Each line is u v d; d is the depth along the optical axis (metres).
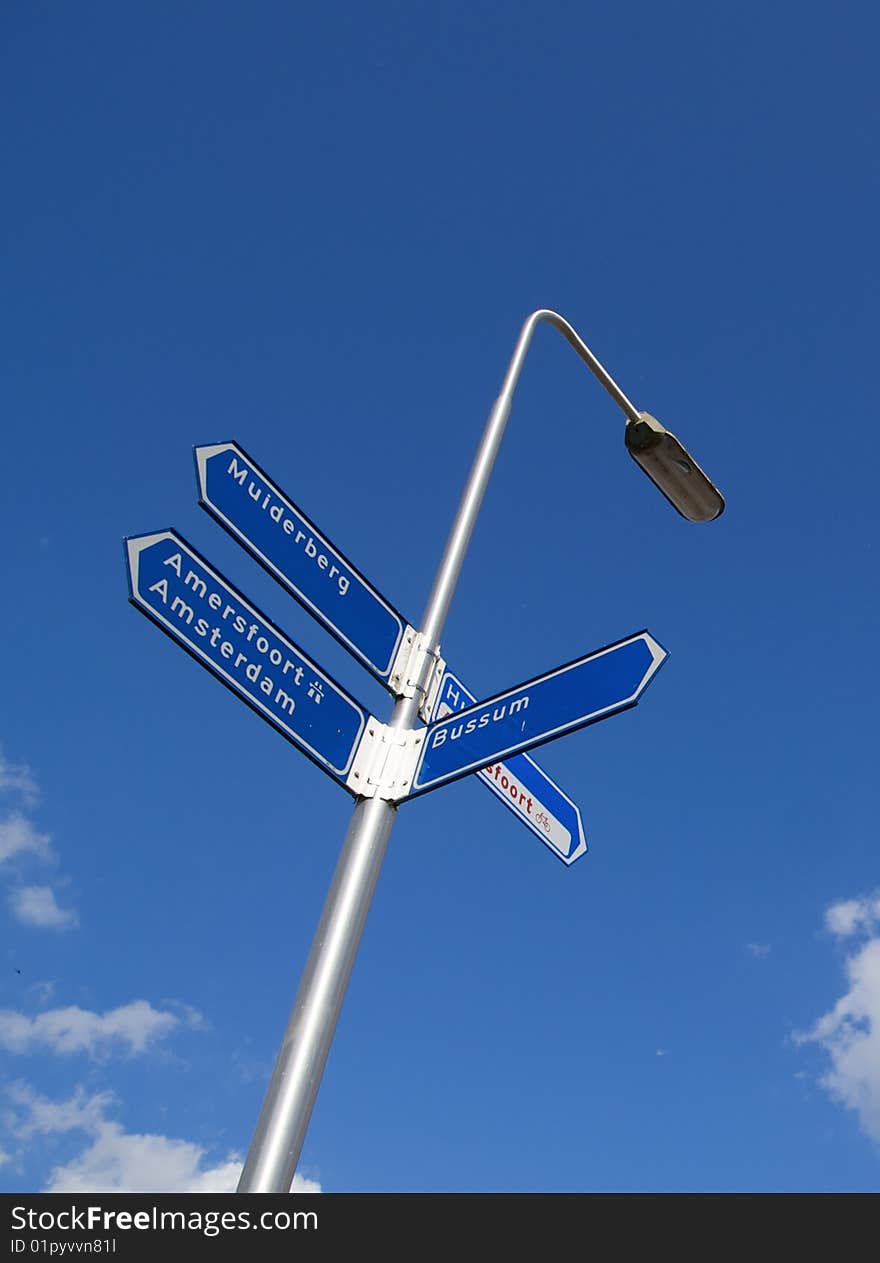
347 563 4.42
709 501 6.49
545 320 6.12
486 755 3.85
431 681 4.48
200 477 3.94
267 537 4.12
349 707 4.07
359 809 3.92
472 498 5.09
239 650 3.72
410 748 4.10
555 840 5.08
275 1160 3.02
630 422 6.46
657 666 3.68
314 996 3.36
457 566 4.86
